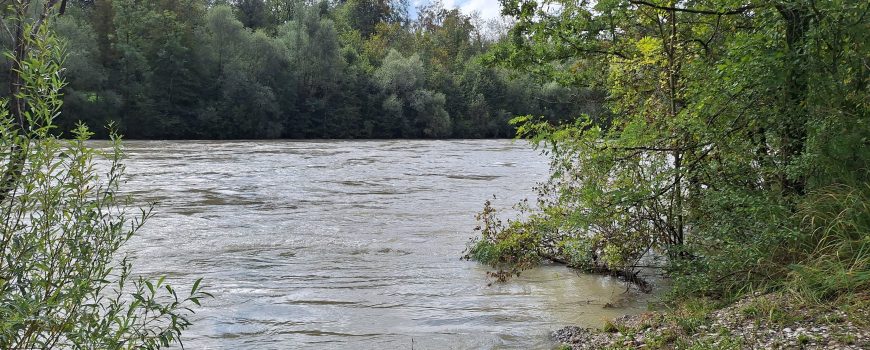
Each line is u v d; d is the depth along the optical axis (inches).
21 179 146.0
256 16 3639.3
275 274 402.0
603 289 370.0
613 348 243.1
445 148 1918.1
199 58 2517.2
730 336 224.5
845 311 223.9
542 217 442.0
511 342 273.6
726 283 305.1
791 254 290.0
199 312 314.5
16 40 177.3
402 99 2918.3
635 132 339.6
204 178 968.9
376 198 777.6
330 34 2797.7
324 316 313.3
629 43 436.1
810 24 288.0
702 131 321.4
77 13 2485.2
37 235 150.5
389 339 277.9
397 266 429.7
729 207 323.0
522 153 1680.6
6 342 136.3
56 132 2090.3
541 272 414.9
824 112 282.5
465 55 3631.9
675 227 371.2
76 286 146.3
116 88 2300.7
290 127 2716.5
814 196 289.3
